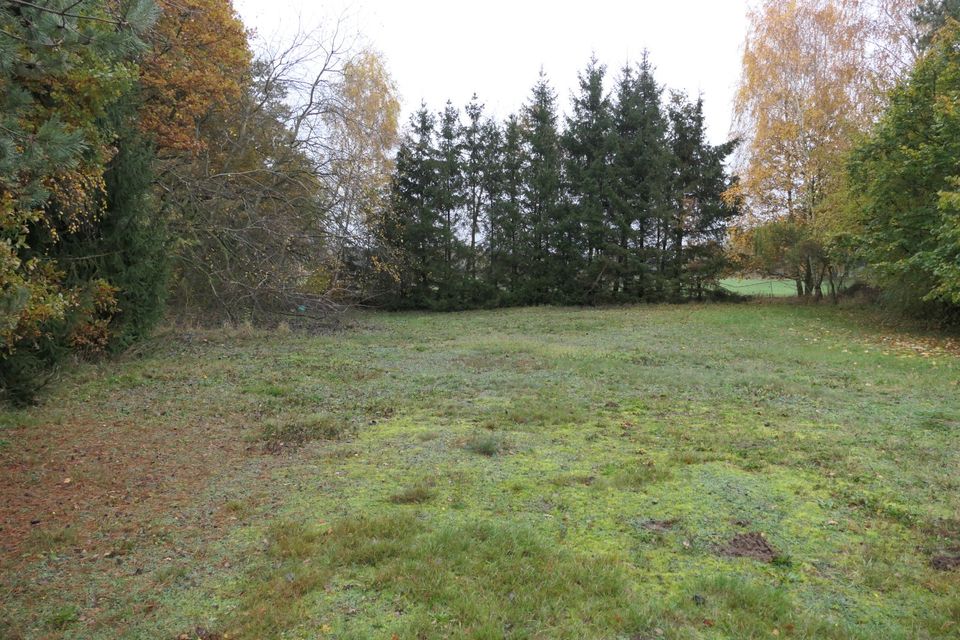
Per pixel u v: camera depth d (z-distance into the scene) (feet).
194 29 48.49
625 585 11.18
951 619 10.11
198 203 54.65
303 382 31.68
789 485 16.42
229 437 21.67
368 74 79.20
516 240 96.68
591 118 96.22
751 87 78.07
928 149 46.09
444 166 94.17
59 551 12.77
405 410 25.73
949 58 49.60
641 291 94.07
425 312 92.32
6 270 18.06
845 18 72.69
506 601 10.48
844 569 11.99
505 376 33.60
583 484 16.51
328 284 74.38
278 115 66.49
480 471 17.56
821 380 31.99
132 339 37.76
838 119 69.92
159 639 9.62
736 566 12.06
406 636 9.48
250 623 9.91
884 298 59.88
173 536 13.47
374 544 12.47
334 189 68.74
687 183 92.99
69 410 25.03
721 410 25.30
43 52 13.97
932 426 22.44
